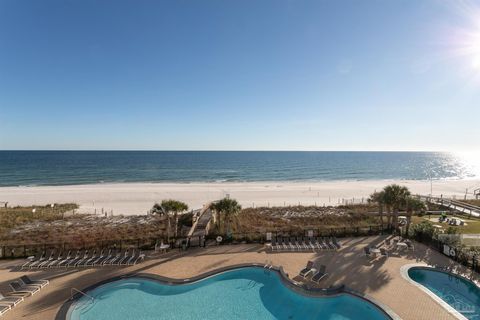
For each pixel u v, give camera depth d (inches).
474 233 1079.0
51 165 5039.4
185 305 596.4
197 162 6289.4
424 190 2608.3
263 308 587.8
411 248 882.8
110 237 1066.1
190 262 796.6
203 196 2137.1
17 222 1346.0
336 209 1631.4
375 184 2950.3
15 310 559.5
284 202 1919.3
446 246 839.1
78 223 1341.0
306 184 2903.5
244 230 1143.6
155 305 595.8
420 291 625.0
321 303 599.2
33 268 759.1
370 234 1045.2
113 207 1756.9
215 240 975.6
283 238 971.3
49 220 1403.8
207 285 679.7
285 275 693.9
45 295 619.5
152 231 1139.9
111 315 558.6
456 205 1627.7
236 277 719.1
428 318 526.6
